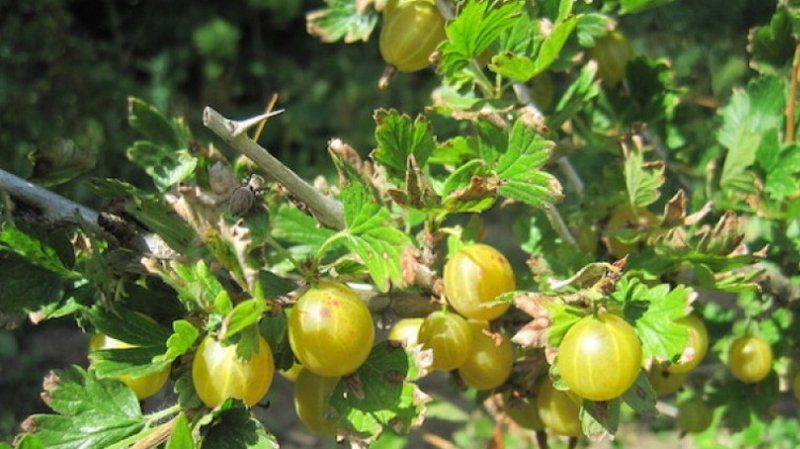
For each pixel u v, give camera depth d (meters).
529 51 0.37
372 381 0.31
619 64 0.44
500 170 0.33
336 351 0.29
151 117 0.40
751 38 0.45
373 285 0.35
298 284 0.32
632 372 0.31
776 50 0.45
